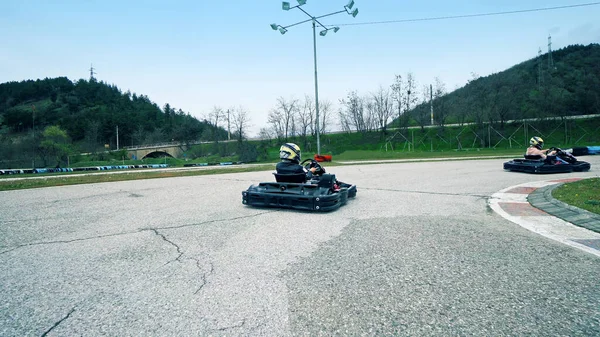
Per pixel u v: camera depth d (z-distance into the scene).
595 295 2.83
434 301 2.75
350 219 5.79
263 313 2.59
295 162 7.01
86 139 75.56
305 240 4.56
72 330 2.37
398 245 4.26
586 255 3.81
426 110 61.72
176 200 8.15
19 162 50.41
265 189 6.93
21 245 4.46
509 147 48.78
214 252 4.09
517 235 4.66
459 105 59.44
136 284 3.15
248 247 4.28
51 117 102.94
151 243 4.50
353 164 23.56
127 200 8.24
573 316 2.49
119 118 100.25
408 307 2.66
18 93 138.12
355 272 3.39
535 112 54.22
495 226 5.16
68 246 4.39
